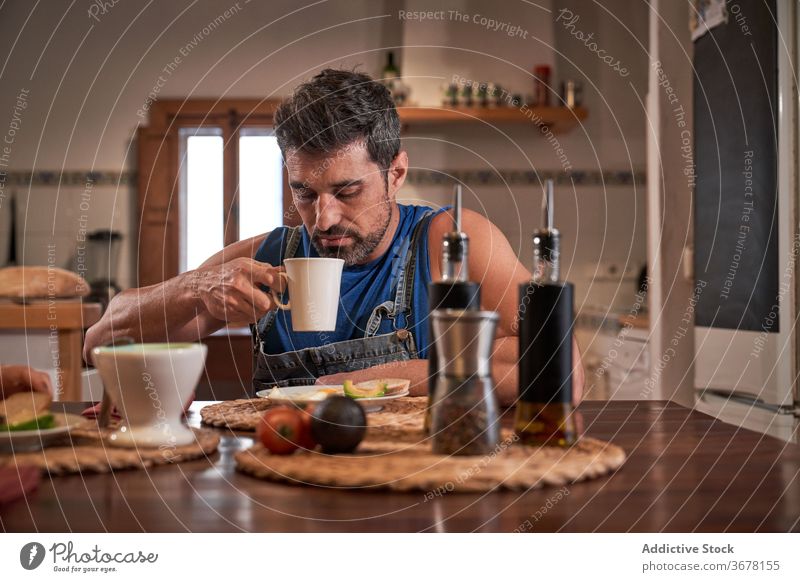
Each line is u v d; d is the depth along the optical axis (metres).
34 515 0.55
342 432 0.70
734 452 0.77
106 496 0.60
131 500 0.59
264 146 4.29
